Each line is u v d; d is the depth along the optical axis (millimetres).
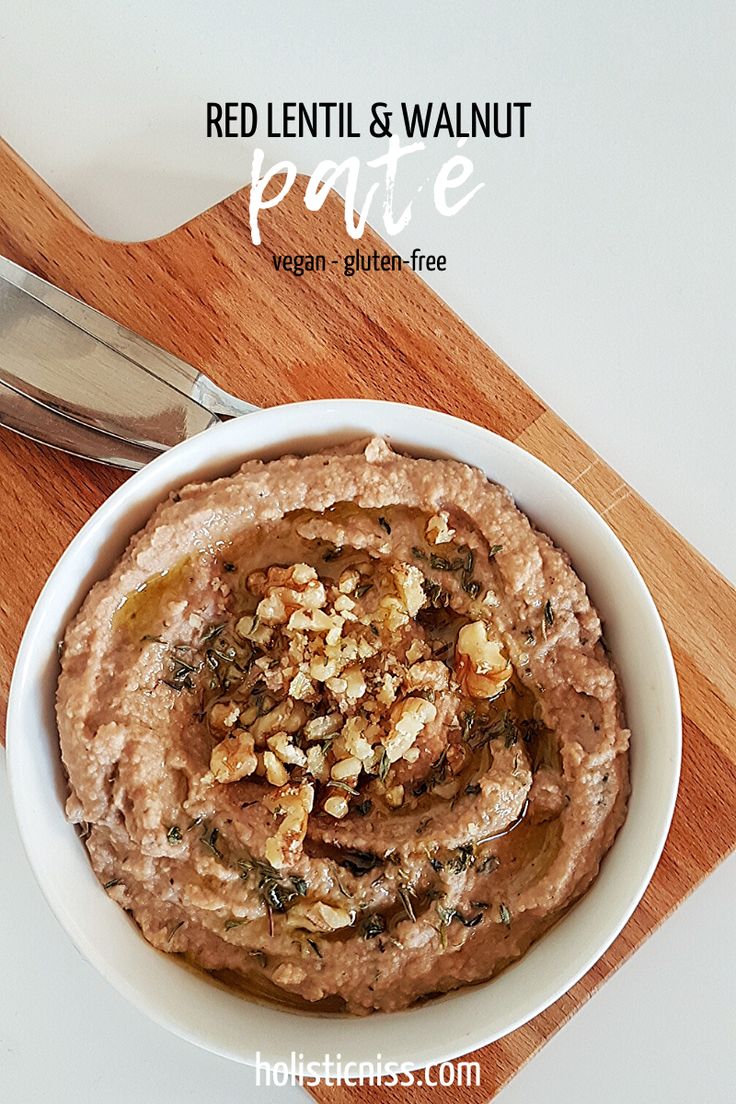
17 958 359
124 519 301
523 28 390
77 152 380
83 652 294
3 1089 356
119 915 302
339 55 389
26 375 338
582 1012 359
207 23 388
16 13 384
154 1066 357
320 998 293
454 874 291
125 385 338
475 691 298
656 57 389
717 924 359
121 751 291
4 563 339
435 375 349
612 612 306
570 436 347
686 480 371
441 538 298
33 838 289
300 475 299
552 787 297
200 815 293
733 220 385
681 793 337
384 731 297
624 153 386
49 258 350
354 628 299
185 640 300
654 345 378
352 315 351
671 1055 356
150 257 351
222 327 350
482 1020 289
